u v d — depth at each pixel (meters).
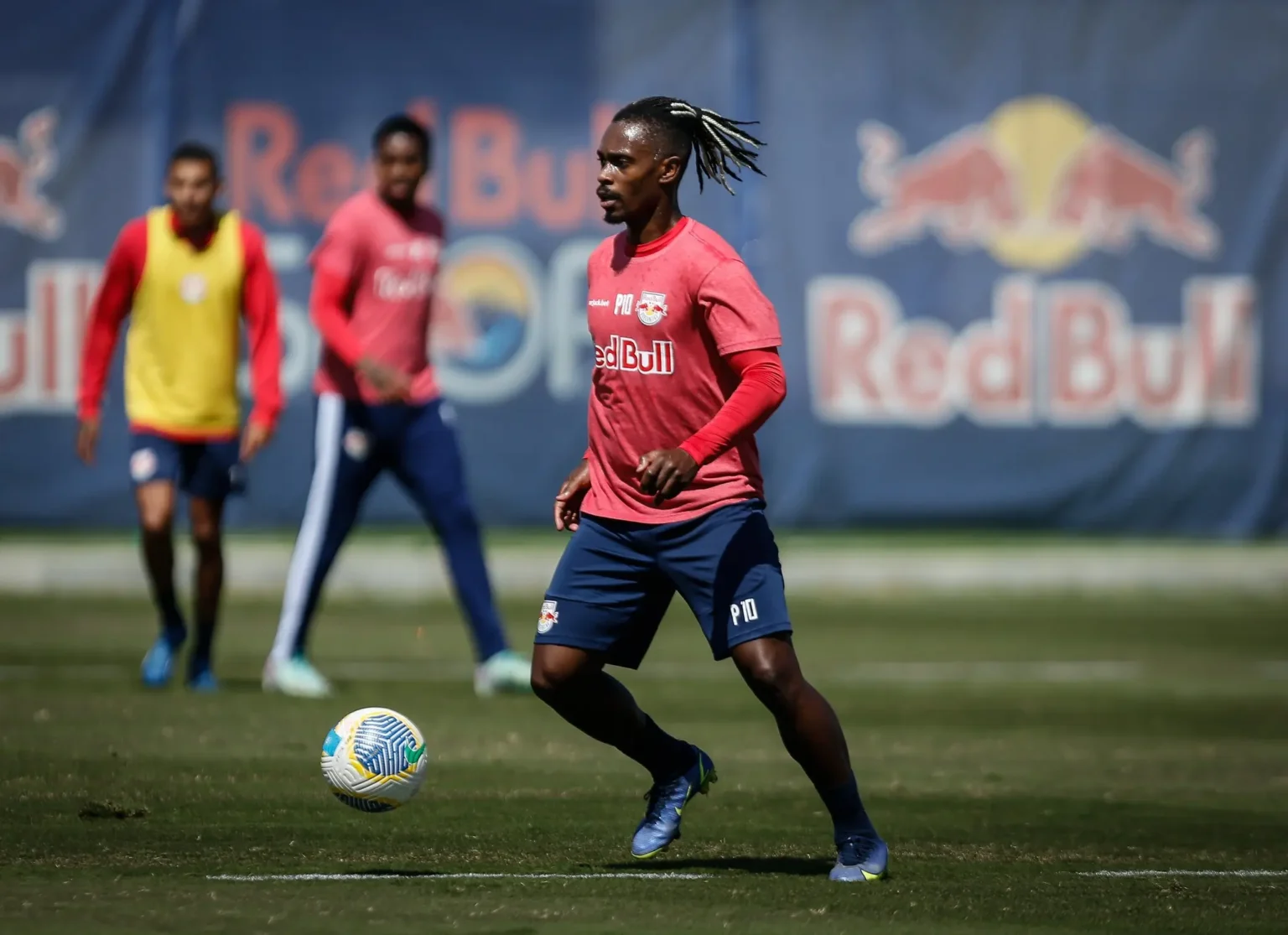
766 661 19.75
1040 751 31.81
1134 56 60.16
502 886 19.80
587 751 30.41
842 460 59.25
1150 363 60.53
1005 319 59.81
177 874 20.16
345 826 23.36
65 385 57.03
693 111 20.42
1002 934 18.03
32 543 58.75
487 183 57.81
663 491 19.09
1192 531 60.81
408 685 38.91
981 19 59.38
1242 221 60.72
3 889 19.19
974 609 55.28
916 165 59.22
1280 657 45.91
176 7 56.84
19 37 56.62
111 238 57.09
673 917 18.31
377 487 58.84
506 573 58.03
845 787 20.38
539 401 58.19
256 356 37.31
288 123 57.09
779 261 58.69
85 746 29.41
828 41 58.62
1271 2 60.38
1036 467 60.09
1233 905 19.56
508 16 57.56
